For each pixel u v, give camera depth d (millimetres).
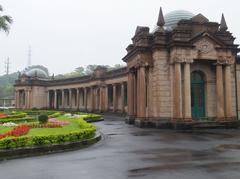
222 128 27719
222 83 29250
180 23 28547
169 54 28891
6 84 183375
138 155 13492
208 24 29609
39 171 10453
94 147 16094
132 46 35062
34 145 14344
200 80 30984
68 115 45031
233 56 30219
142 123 29266
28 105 80312
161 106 28297
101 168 10859
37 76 83750
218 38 28984
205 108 30562
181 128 26703
